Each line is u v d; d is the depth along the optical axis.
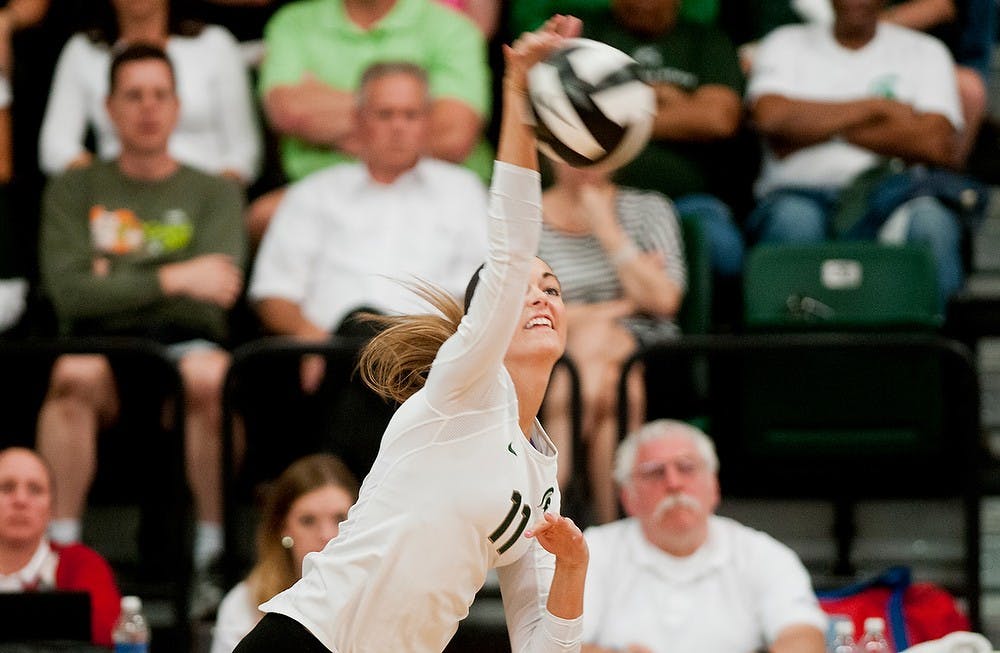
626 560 16.09
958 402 19.41
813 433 18.95
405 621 10.26
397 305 19.61
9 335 21.16
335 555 10.36
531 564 11.01
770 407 19.00
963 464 18.28
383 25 21.84
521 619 10.94
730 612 15.84
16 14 23.69
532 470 10.36
